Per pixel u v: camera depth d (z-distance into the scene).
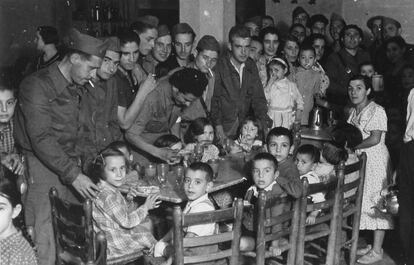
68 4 11.41
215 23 7.90
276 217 4.62
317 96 8.60
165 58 7.06
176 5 13.01
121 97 5.77
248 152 6.31
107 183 4.86
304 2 12.38
